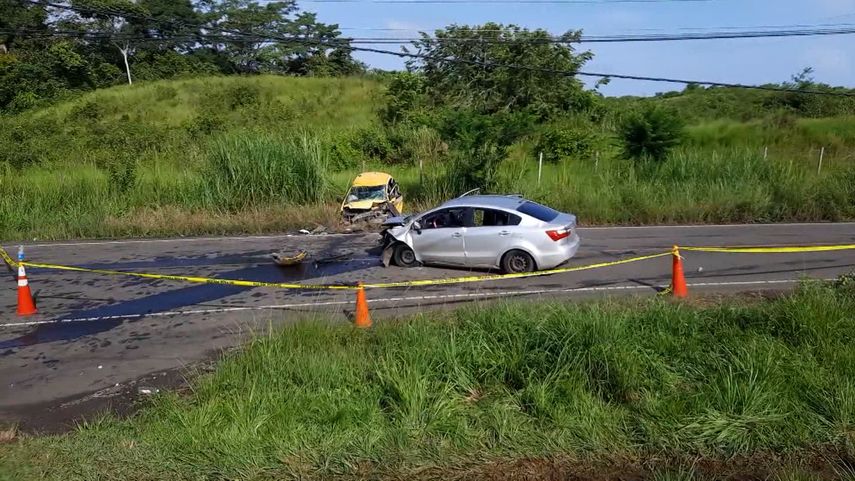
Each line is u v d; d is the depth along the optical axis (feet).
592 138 98.68
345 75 199.72
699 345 27.45
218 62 203.21
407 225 46.03
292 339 29.07
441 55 122.72
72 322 36.91
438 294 39.42
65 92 161.17
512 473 20.63
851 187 68.23
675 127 81.25
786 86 134.00
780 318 29.12
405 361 25.80
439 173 76.38
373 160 99.35
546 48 119.96
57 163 89.61
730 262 46.55
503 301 35.09
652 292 38.81
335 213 65.67
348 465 20.58
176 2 172.14
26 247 57.47
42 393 27.86
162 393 26.76
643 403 23.76
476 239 43.62
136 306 39.58
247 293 41.65
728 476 20.54
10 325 36.60
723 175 74.23
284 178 69.21
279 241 57.62
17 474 19.89
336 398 24.18
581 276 42.93
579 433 22.34
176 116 129.49
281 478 20.08
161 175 75.51
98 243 58.75
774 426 22.57
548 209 45.16
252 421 22.63
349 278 44.29
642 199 66.64
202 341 33.37
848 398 23.39
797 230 59.47
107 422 24.27
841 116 122.72
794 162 84.99
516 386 25.39
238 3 199.52
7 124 108.58
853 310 29.73
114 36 63.16
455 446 21.77
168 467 20.36
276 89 151.94
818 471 20.79
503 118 75.82
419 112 115.24
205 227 62.69
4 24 161.48
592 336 26.48
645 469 20.99
